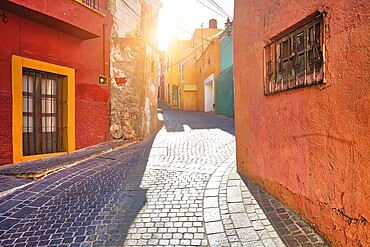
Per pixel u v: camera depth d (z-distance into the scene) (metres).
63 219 3.59
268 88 3.82
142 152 7.38
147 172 5.48
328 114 2.61
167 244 2.99
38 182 4.97
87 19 7.11
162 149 7.63
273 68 3.67
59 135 7.30
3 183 4.84
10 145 5.93
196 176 5.11
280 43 3.50
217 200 3.99
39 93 6.80
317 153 2.81
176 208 3.84
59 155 7.01
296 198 3.26
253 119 4.39
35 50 6.51
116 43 9.18
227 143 8.21
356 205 2.30
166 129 12.02
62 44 7.26
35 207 3.96
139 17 10.88
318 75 2.72
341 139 2.45
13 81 5.99
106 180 5.08
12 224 3.46
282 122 3.49
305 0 2.86
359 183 2.26
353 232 2.34
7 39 5.91
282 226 3.14
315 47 2.77
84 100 8.02
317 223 2.87
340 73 2.42
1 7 5.66
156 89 12.58
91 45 8.30
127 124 9.16
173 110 25.69
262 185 4.17
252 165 4.50
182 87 27.25
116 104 9.14
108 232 3.25
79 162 6.38
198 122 14.31
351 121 2.32
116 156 6.98
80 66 7.87
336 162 2.53
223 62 17.81
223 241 3.00
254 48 4.23
